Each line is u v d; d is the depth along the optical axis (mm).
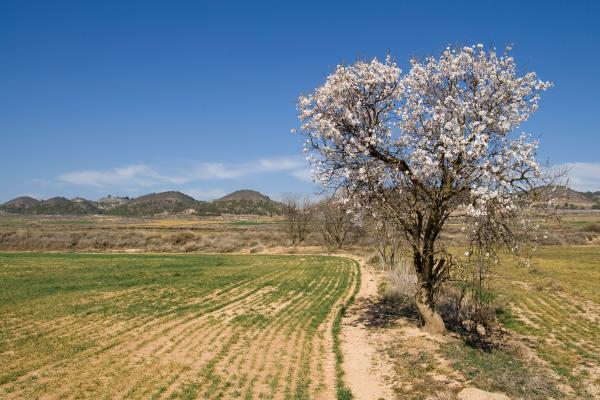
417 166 18969
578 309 28219
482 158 17641
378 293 33344
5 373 15594
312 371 16062
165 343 19734
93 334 21125
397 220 19547
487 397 12062
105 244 83688
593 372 17141
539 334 22797
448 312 24266
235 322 23938
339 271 47469
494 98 18438
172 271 46562
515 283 37062
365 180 19078
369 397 13570
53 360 17109
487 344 19750
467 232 19000
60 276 40500
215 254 72938
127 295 31594
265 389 14211
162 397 13484
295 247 79750
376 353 18016
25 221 169750
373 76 18953
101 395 13625
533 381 14312
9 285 34656
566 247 72875
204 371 15906
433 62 19484
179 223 156625
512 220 17672
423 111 19047
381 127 19219
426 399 12867
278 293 33500
